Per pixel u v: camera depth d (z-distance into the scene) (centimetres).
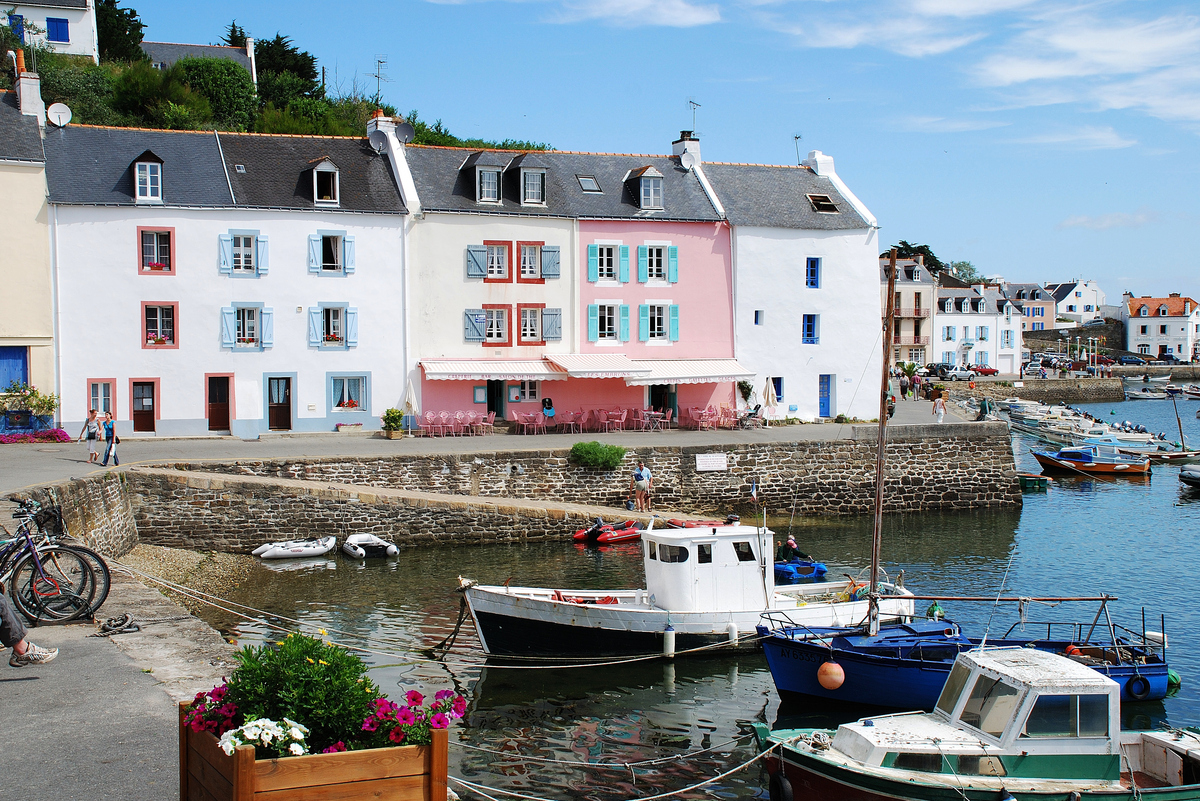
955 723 1197
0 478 2298
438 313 3741
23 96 3400
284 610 2134
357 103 6562
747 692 1727
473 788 1225
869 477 3575
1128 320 13575
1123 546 2986
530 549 2855
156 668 1062
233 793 578
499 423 3822
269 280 3519
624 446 3312
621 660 1838
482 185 3841
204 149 3616
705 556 1891
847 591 2064
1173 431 6575
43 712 922
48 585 1250
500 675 1798
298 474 2931
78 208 3288
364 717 628
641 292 4034
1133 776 1145
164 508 2642
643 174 4041
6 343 3225
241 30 7425
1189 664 1848
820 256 4284
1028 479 4209
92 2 5888
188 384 3447
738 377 4009
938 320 9669
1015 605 2278
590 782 1354
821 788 1152
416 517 2861
